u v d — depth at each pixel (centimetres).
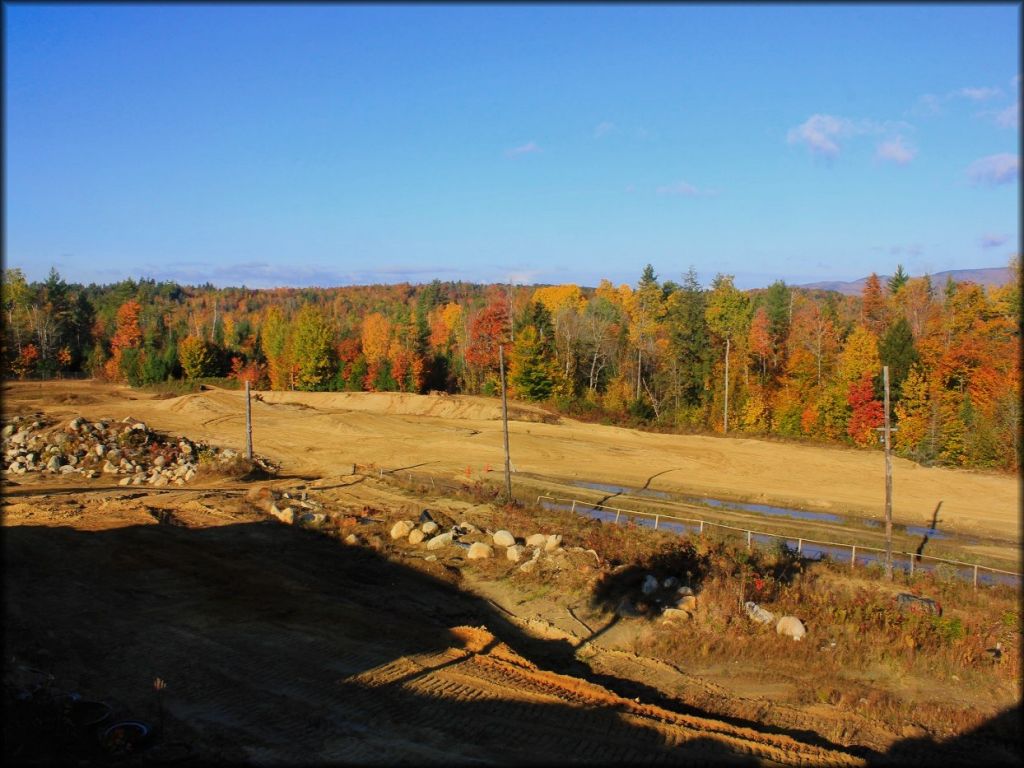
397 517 2894
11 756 945
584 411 6419
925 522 3378
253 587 1955
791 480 4200
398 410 6744
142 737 1084
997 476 4297
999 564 2689
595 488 3922
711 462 4662
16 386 7831
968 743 1371
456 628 1745
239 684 1345
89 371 9988
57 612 1659
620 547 2477
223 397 6950
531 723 1252
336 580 2116
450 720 1244
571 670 1628
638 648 1777
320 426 5731
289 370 8431
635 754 1165
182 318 14375
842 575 2292
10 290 9400
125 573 1995
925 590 2136
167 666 1408
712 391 6831
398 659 1508
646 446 5138
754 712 1465
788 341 7512
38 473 3875
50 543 2208
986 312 5622
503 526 2792
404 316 10681
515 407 6431
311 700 1291
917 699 1555
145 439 4453
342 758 1087
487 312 7931
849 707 1507
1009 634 1827
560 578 2170
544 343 7162
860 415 5488
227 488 3562
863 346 5841
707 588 2016
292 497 3234
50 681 1252
